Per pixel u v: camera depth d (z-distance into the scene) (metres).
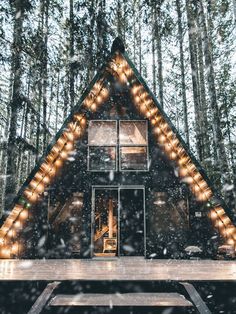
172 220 10.66
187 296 5.73
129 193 11.33
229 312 6.11
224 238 10.28
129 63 11.07
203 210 10.52
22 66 13.04
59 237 10.74
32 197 10.64
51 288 5.72
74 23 17.20
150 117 11.27
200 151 17.09
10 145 11.69
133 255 10.66
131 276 6.41
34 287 6.08
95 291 6.18
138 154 13.22
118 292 6.15
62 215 11.08
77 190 10.71
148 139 11.12
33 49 14.45
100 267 7.84
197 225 10.41
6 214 10.18
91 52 16.80
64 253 10.45
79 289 6.18
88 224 10.39
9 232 10.37
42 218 10.52
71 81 17.84
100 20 16.95
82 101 10.90
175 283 6.12
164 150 11.03
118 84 11.51
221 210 10.25
